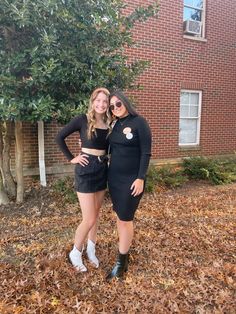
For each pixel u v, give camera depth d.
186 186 7.91
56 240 4.21
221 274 3.39
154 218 5.18
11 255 3.78
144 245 4.04
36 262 3.54
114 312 2.76
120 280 3.25
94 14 4.82
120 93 3.04
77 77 4.95
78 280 3.23
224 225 4.94
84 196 3.16
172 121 9.12
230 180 8.48
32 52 4.49
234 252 3.96
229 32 10.02
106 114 3.12
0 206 5.68
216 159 9.59
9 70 4.69
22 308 2.75
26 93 4.84
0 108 4.52
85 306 2.79
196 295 3.00
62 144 3.27
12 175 6.65
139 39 8.14
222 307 2.83
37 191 6.48
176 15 8.77
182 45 9.01
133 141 2.99
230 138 10.66
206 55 9.58
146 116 8.55
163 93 8.80
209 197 6.76
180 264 3.62
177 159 9.27
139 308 2.81
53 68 4.45
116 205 3.13
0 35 4.76
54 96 5.11
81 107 4.79
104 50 5.31
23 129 6.87
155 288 3.13
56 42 4.70
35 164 7.11
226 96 10.33
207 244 4.15
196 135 9.91
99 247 3.95
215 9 9.58
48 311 2.74
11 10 4.25
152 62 8.45
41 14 4.46
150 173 7.59
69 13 4.63
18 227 4.77
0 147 5.88
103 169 3.18
